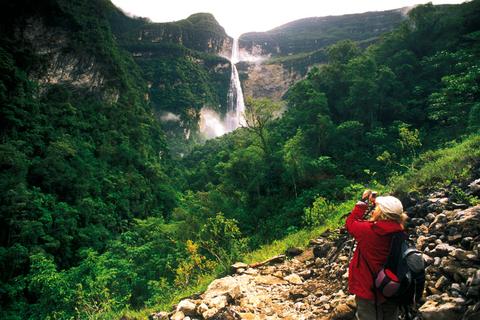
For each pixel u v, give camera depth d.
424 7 49.53
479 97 27.45
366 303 2.56
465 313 2.86
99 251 45.41
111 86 93.12
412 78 40.06
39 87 73.19
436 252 4.11
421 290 2.38
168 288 8.84
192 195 45.91
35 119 63.00
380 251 2.50
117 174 67.88
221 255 8.23
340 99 41.00
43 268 25.81
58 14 79.88
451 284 3.54
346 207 10.15
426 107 35.31
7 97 61.56
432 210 5.42
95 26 93.81
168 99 192.88
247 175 31.00
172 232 29.30
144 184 69.56
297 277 5.83
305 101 39.38
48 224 41.91
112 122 84.62
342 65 44.38
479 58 32.97
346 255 5.62
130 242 36.16
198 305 4.84
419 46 46.12
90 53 86.56
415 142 14.20
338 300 4.37
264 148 32.94
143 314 5.91
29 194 43.59
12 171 47.81
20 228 38.75
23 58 71.06
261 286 5.71
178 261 21.36
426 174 6.86
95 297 10.66
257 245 16.77
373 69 38.47
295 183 27.44
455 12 47.66
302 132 33.31
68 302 15.54
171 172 96.31
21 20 73.44
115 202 59.09
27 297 32.88
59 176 52.28
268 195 28.81
